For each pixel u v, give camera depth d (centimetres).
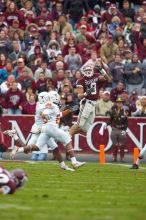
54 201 2595
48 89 5325
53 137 3759
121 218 2242
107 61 5762
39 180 3303
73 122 5072
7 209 2366
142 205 2548
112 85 5641
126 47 5859
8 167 3919
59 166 4069
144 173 3772
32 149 3847
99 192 2903
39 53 5650
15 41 5728
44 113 3703
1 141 4553
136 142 5256
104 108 5231
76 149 5228
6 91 5222
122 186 3136
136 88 5656
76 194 2819
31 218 2209
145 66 5722
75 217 2242
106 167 4134
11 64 5506
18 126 5172
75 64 5641
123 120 4853
